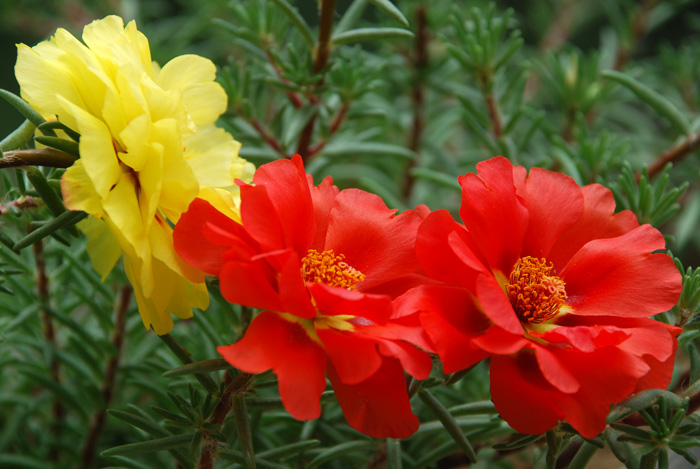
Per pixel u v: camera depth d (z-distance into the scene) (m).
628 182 0.40
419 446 0.38
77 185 0.32
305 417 0.31
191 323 0.42
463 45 0.45
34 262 0.41
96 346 0.40
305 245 0.33
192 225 0.33
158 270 0.33
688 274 0.35
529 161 0.45
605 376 0.32
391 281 0.34
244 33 0.43
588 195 0.35
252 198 0.32
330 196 0.34
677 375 0.39
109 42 0.33
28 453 0.41
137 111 0.33
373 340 0.32
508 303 0.32
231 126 0.43
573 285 0.34
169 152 0.33
